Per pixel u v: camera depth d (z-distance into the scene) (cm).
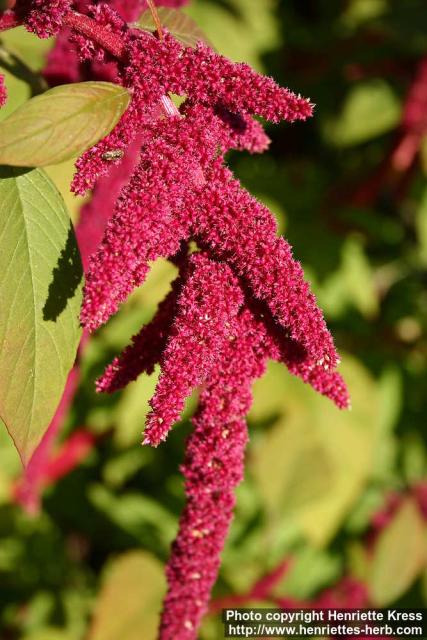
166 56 64
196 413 66
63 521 106
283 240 64
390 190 110
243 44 101
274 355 66
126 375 67
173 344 64
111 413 95
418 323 121
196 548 67
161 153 64
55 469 94
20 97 70
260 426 105
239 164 107
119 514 100
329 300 106
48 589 99
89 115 62
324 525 98
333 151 114
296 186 108
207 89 64
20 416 65
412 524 94
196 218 64
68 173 72
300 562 100
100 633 84
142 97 64
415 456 118
